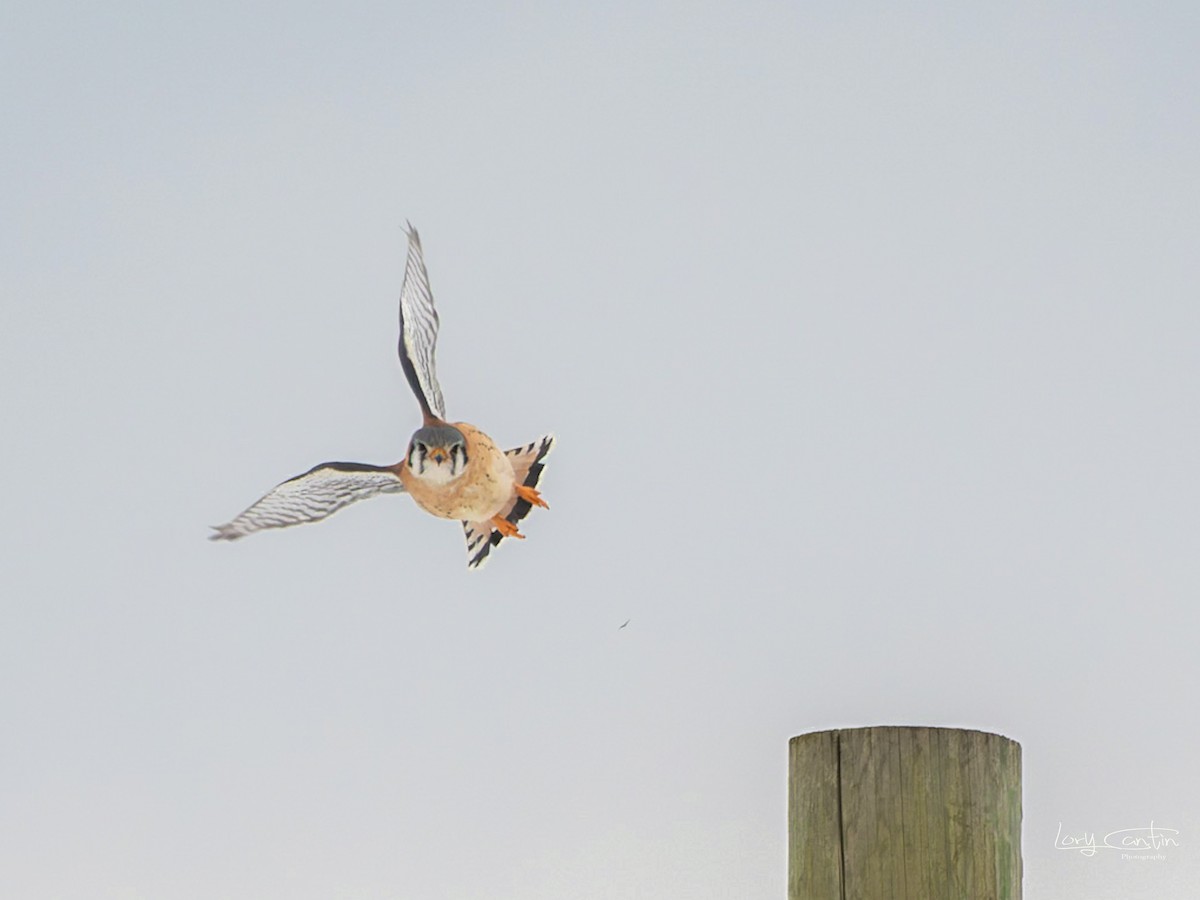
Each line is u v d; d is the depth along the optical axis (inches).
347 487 497.7
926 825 399.9
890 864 399.5
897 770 403.9
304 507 494.0
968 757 403.2
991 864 399.2
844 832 404.5
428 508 503.5
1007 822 405.7
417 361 511.5
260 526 486.6
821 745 412.2
